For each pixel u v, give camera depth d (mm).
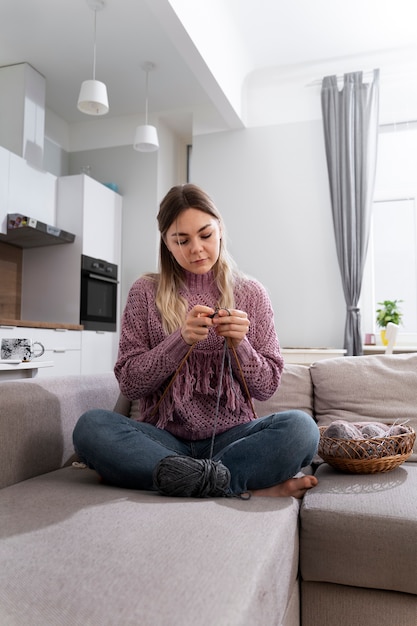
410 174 4086
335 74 4188
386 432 1353
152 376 1275
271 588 755
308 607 1053
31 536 822
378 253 4238
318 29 3768
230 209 4430
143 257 4578
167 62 3848
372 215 4254
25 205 3707
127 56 3768
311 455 1163
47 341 3467
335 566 1015
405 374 1646
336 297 4129
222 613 598
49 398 1402
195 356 1330
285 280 4258
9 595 638
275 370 1361
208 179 4496
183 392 1301
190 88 4242
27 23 3381
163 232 1362
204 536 815
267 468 1118
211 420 1305
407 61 4020
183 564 709
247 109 4438
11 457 1229
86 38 3545
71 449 1478
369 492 1133
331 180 4086
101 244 4285
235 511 962
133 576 675
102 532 832
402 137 4121
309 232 4230
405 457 1315
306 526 1039
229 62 3828
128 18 3320
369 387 1633
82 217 4016
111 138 4789
